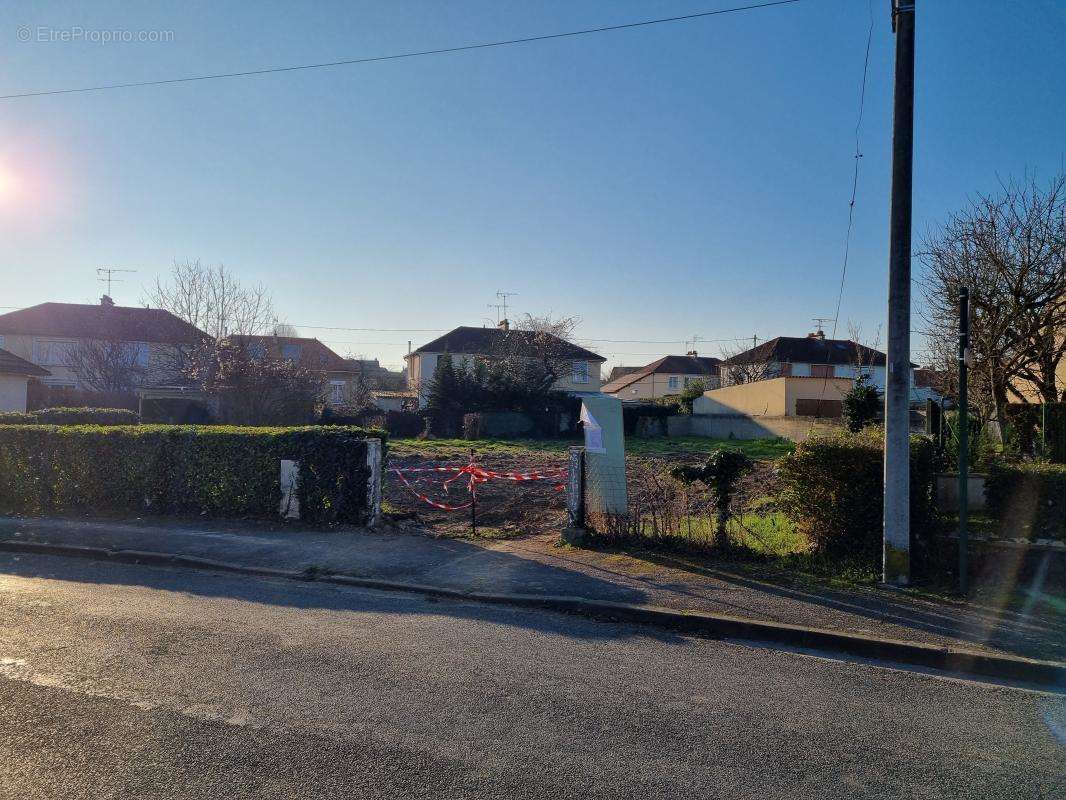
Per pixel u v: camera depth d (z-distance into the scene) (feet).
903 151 25.44
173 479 40.70
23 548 33.68
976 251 45.70
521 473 62.39
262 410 88.94
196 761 12.98
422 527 37.76
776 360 179.11
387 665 18.10
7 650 18.93
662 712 15.43
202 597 25.07
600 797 11.91
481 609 24.11
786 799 11.96
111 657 18.42
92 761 12.98
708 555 30.09
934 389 54.13
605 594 24.66
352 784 12.22
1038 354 45.55
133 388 127.34
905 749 13.89
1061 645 19.67
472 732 14.25
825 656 19.86
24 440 43.34
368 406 125.39
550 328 141.28
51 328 150.00
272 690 16.30
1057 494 24.85
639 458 82.79
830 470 28.32
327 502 37.40
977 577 25.61
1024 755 13.74
